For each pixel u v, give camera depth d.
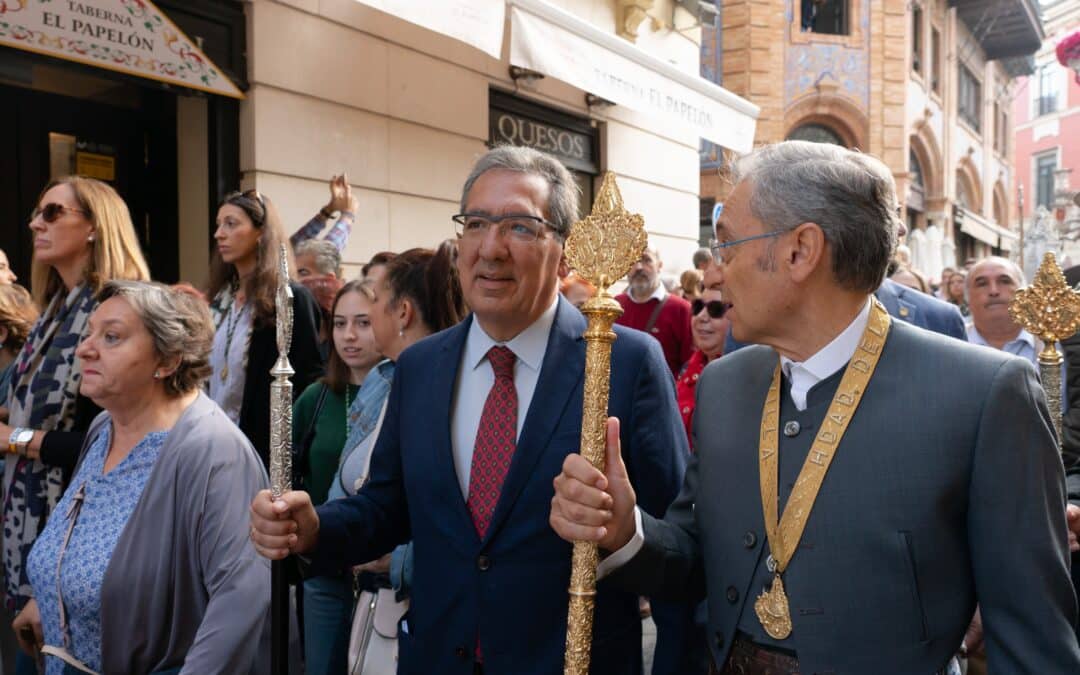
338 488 2.52
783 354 1.39
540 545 1.67
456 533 1.72
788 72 17.75
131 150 5.11
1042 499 1.22
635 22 8.35
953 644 1.24
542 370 1.75
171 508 1.89
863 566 1.24
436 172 6.25
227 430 2.00
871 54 18.38
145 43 4.32
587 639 1.36
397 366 1.97
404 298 2.57
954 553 1.24
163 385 2.02
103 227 2.57
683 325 5.32
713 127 7.66
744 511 1.39
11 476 2.52
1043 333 1.71
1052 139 34.91
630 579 1.46
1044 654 1.17
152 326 1.95
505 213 1.72
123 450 2.02
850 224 1.29
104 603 1.86
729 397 1.50
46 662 1.96
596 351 1.40
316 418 2.92
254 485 1.99
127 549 1.87
